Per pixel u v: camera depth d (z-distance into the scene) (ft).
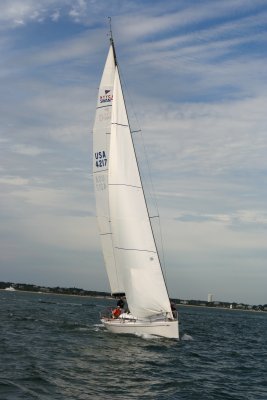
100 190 108.68
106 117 108.06
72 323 138.10
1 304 236.84
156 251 95.61
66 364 68.23
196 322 217.77
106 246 108.17
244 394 59.00
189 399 53.98
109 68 107.24
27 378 56.85
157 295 94.27
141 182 97.30
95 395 51.90
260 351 109.70
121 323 99.71
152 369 69.46
